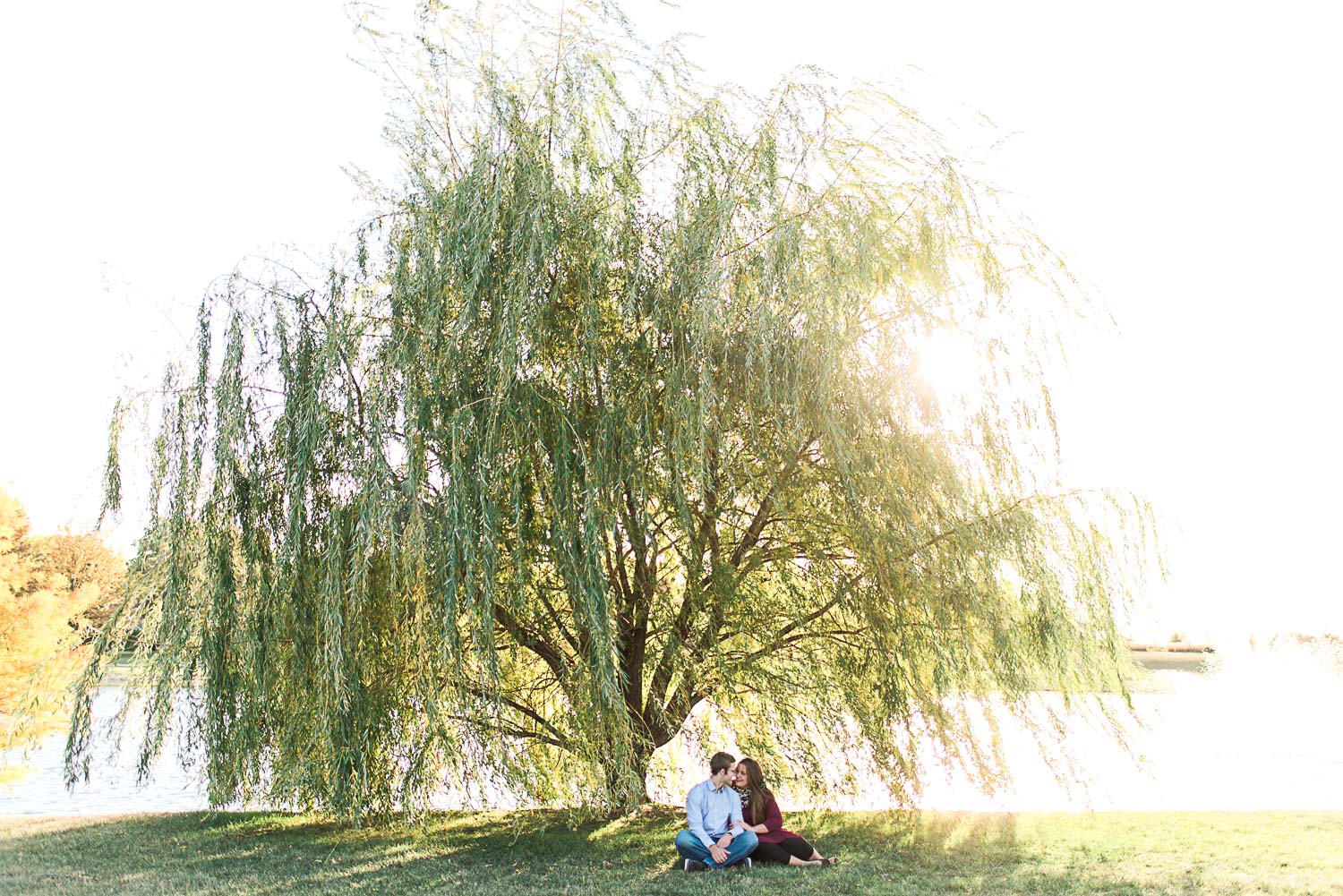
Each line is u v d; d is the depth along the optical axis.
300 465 8.46
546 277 8.86
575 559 8.35
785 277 8.66
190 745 9.03
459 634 8.35
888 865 7.82
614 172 9.31
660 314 8.98
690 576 9.35
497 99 9.18
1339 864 7.57
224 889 7.55
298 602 8.71
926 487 9.29
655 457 9.02
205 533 8.92
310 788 8.75
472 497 8.35
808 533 9.66
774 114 9.45
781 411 8.84
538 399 8.68
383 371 8.70
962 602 9.19
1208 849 8.22
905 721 9.48
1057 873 7.38
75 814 12.77
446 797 8.88
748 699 10.17
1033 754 9.88
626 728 8.40
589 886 7.36
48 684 10.43
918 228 9.52
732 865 7.93
